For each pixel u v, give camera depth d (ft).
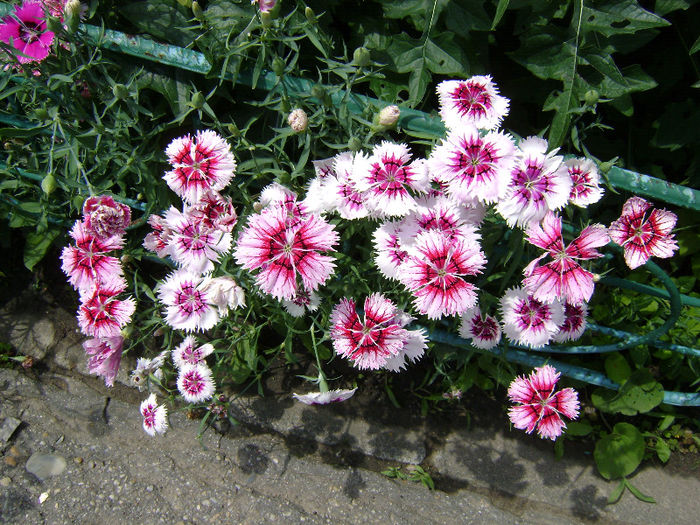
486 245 1.00
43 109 0.99
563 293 0.92
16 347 1.32
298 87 0.99
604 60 1.00
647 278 1.25
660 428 1.24
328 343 1.28
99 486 1.20
